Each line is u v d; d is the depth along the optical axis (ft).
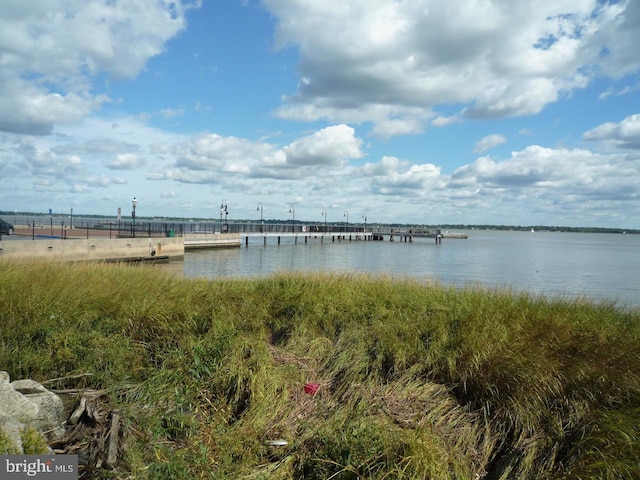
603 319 29.01
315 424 18.49
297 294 35.96
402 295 36.01
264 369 21.47
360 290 37.93
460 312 30.12
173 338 27.32
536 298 36.99
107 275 38.34
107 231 172.04
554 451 16.84
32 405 16.16
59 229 175.42
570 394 19.60
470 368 22.08
